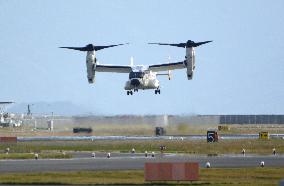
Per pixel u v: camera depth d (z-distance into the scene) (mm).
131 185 160250
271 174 182375
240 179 172375
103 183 163625
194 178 165000
